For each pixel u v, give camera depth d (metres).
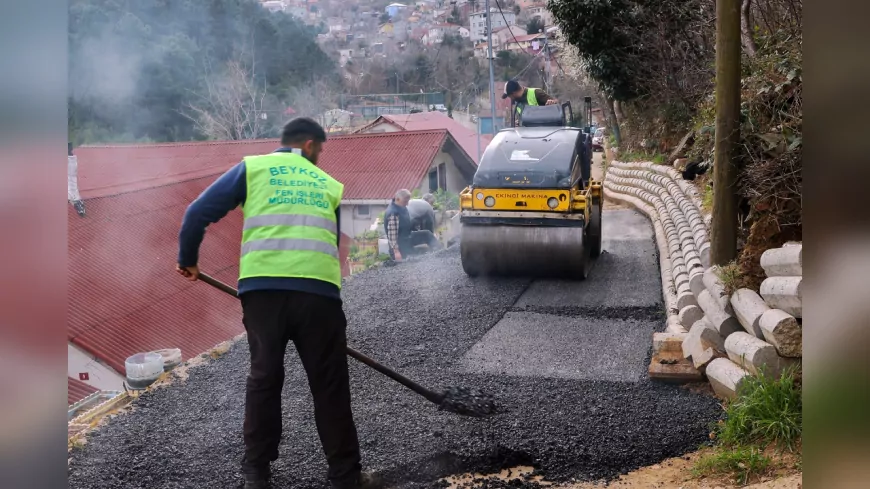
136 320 12.57
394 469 3.94
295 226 3.52
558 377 5.24
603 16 15.41
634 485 3.78
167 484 3.85
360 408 4.75
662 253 8.78
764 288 4.61
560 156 7.78
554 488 3.78
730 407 4.29
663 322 6.46
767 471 3.74
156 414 4.73
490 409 3.97
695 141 10.62
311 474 3.92
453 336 6.23
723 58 5.73
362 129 26.53
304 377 5.31
